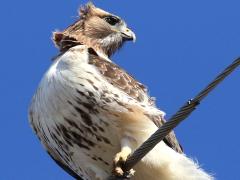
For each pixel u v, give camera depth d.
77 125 14.74
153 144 13.05
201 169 14.95
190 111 12.33
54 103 14.73
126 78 15.05
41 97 14.88
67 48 16.25
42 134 15.24
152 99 15.15
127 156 14.12
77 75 14.66
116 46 16.91
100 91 14.63
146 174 14.78
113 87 14.80
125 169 13.96
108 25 16.84
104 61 15.10
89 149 14.90
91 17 16.88
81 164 15.15
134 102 14.71
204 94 12.13
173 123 12.55
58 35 16.31
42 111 14.91
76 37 16.42
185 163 14.82
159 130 12.75
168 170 14.70
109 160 14.89
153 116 14.82
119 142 14.70
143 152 13.34
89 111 14.66
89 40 16.61
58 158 15.77
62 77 14.68
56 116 14.80
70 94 14.63
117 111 14.62
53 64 15.17
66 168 15.85
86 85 14.62
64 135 14.91
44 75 15.00
